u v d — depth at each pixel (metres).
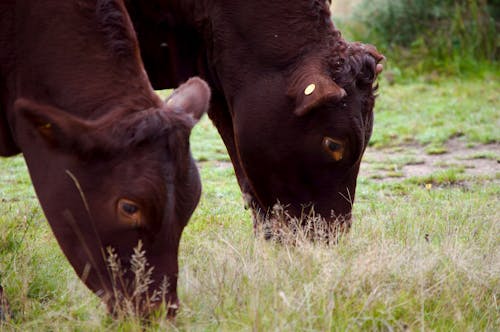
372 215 12.17
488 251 9.83
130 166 6.89
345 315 7.90
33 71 7.75
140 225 6.97
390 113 22.20
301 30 9.59
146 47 10.80
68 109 7.48
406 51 28.06
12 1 7.89
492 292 8.95
